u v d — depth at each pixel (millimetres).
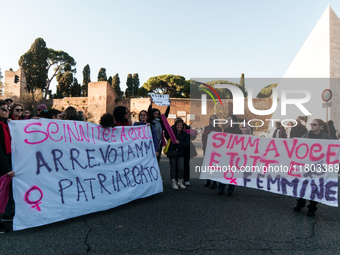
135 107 37188
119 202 3877
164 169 7348
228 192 4797
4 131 3301
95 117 37781
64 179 3387
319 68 21641
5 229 2982
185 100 29422
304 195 3906
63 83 45688
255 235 3029
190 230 3133
